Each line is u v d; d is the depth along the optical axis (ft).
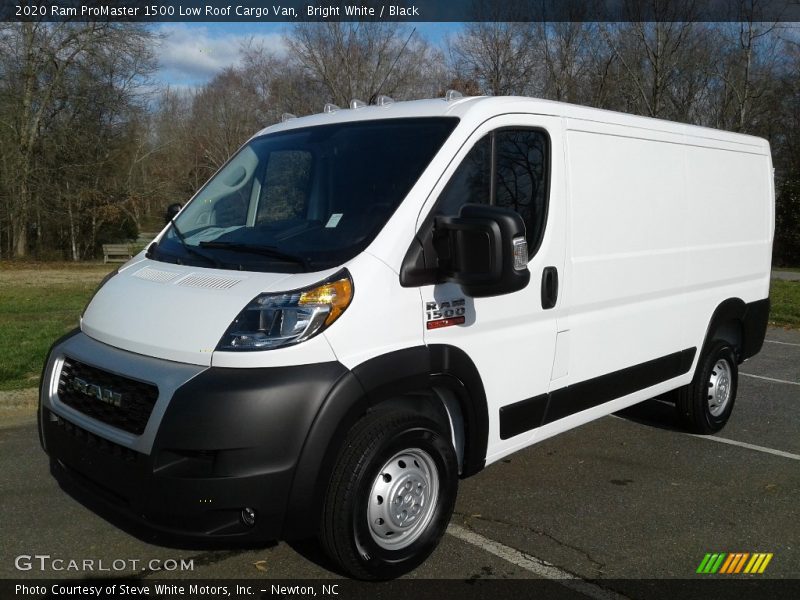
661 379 17.84
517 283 11.48
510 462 18.02
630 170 16.30
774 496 16.11
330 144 13.84
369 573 11.57
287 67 83.97
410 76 71.51
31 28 101.30
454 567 12.69
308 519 10.68
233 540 10.48
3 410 21.26
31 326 35.55
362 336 11.13
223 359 10.51
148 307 11.73
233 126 106.83
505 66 84.79
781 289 59.72
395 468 11.73
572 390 15.05
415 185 12.10
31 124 104.78
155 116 119.03
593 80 88.69
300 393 10.43
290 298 10.75
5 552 13.05
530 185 13.91
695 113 96.07
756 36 91.04
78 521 14.26
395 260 11.60
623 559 13.10
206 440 10.12
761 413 22.97
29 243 112.27
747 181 20.71
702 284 18.85
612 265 15.76
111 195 112.68
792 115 105.29
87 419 11.52
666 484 16.71
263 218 13.66
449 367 12.25
